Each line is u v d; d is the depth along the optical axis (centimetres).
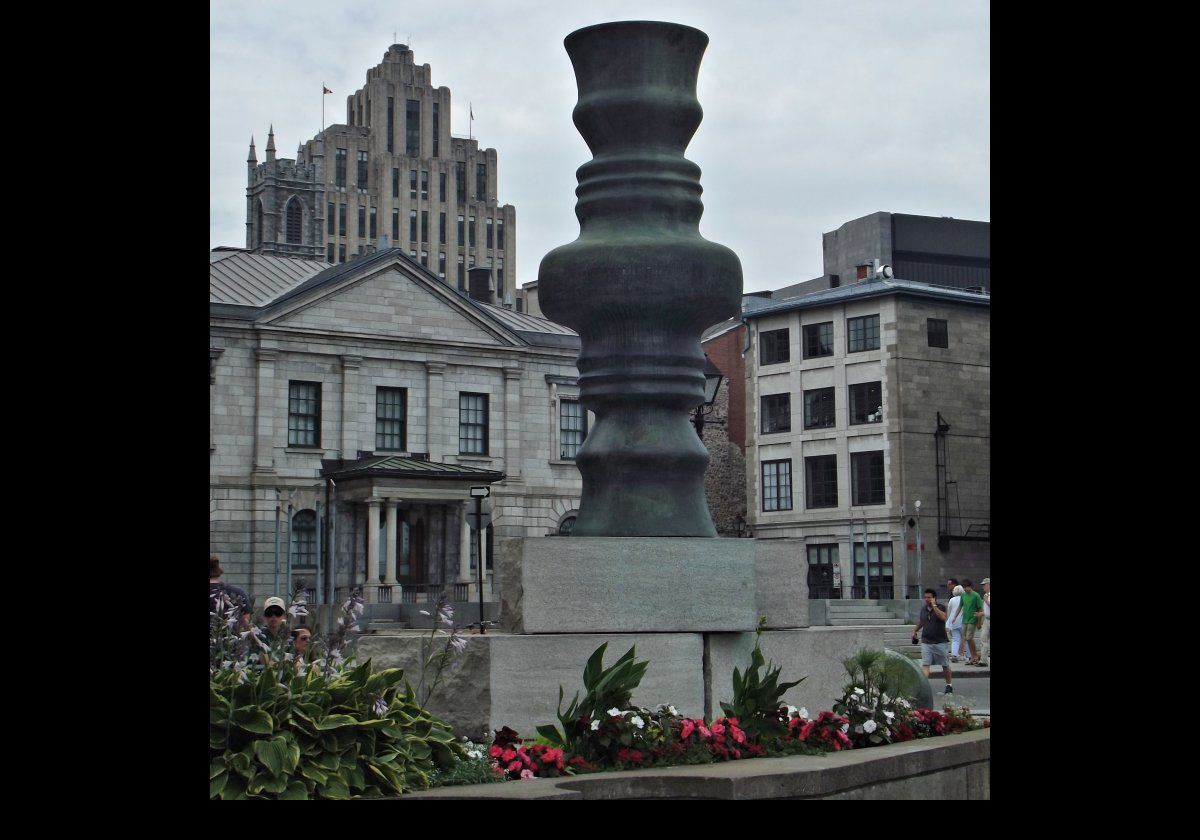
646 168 1024
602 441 1012
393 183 10912
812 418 6562
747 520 6781
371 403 6200
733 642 955
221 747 612
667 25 1025
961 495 6275
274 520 5897
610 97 1024
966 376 6356
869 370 6338
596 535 983
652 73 1025
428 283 6319
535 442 6575
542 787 655
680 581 935
